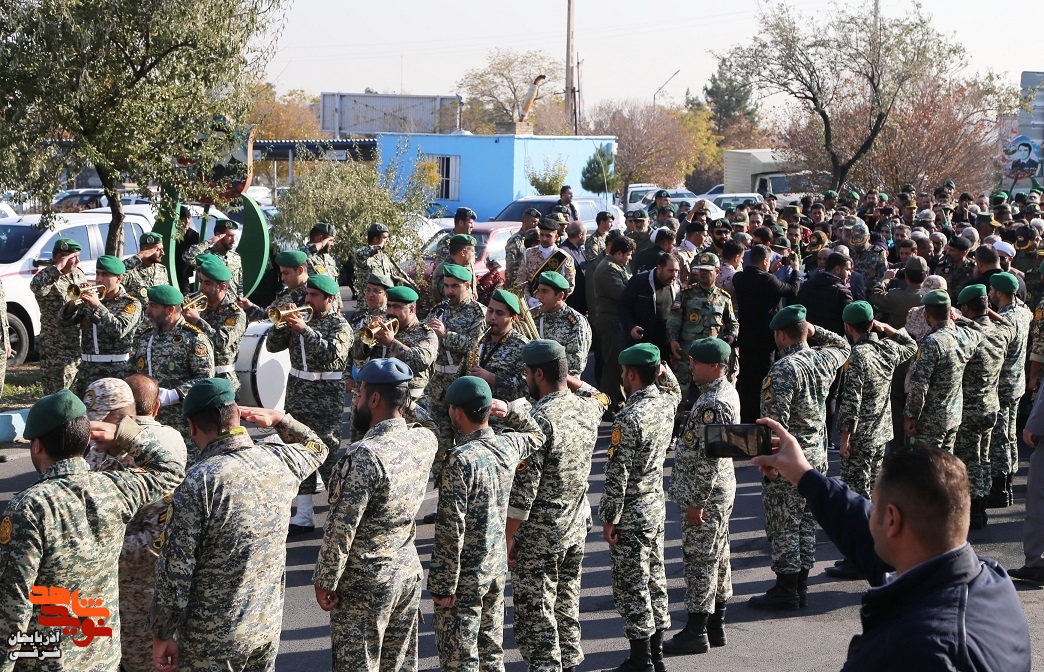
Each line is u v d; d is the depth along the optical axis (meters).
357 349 8.31
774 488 6.91
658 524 5.87
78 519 4.12
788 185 39.38
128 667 5.18
